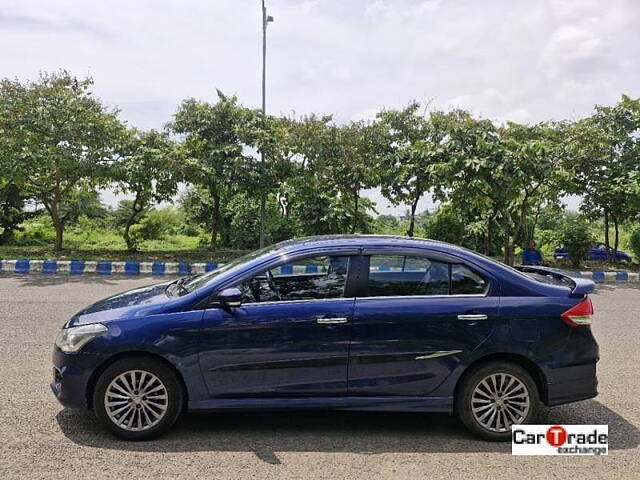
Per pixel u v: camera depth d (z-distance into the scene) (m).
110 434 4.19
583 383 4.33
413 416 4.76
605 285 13.66
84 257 15.95
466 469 3.76
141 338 4.03
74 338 4.10
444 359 4.20
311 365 4.13
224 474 3.60
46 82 15.38
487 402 4.26
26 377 5.42
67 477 3.50
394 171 16.14
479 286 4.34
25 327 7.49
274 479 3.54
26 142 14.67
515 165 13.36
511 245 15.00
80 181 17.06
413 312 4.18
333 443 4.16
